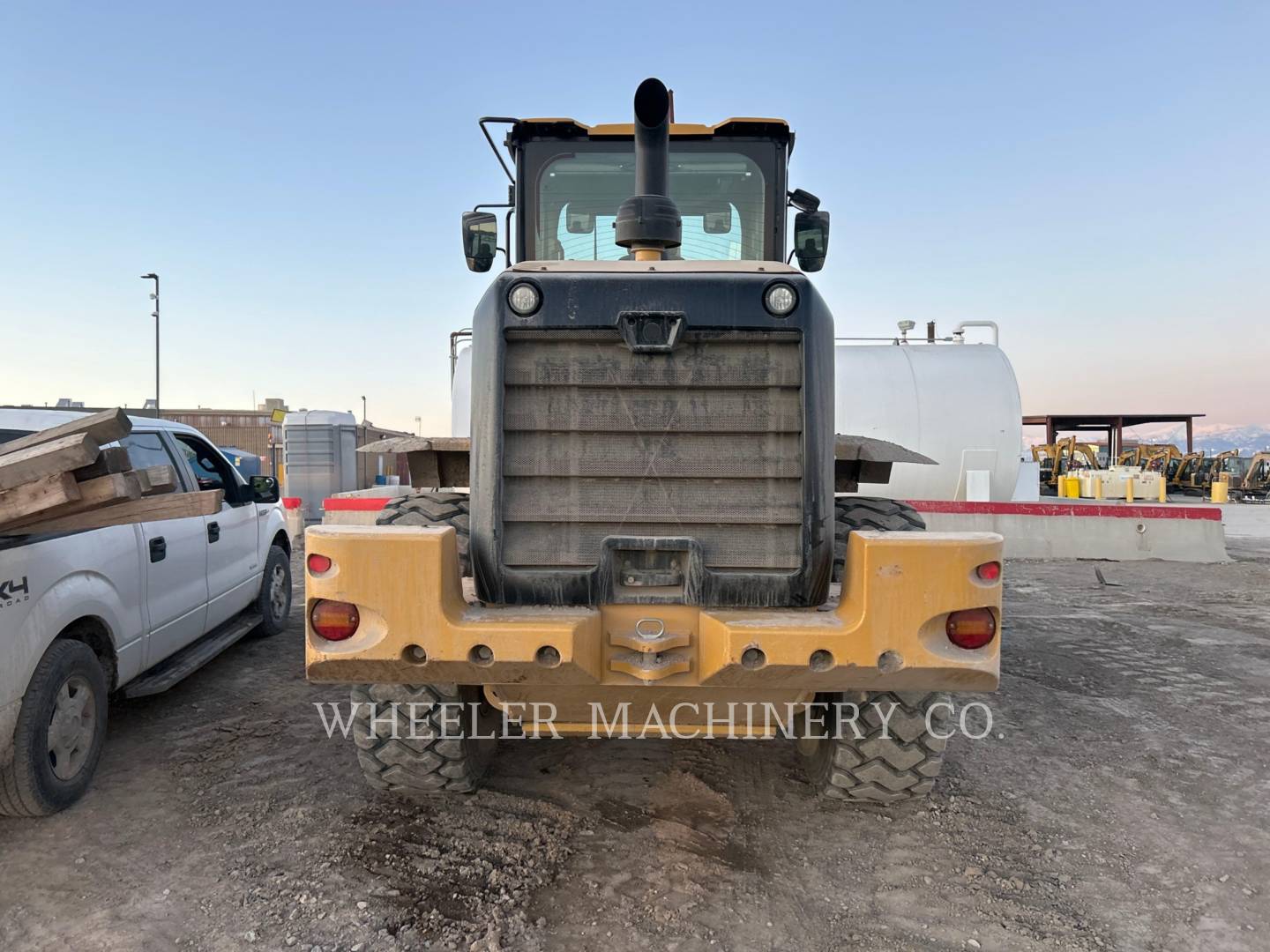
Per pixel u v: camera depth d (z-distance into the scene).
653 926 2.63
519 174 4.65
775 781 3.75
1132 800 3.64
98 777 3.73
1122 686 5.43
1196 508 11.48
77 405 26.39
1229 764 4.07
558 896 2.80
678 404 2.81
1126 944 2.58
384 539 2.53
